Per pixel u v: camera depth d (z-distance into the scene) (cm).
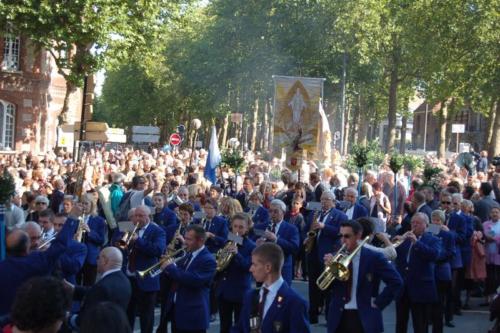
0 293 735
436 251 1045
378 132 9450
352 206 1370
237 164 2033
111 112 8675
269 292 645
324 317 1366
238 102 5553
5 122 4372
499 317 964
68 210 1283
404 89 5444
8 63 4362
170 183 1720
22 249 752
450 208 1348
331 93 4784
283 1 4616
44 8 3409
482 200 1585
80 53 3612
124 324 464
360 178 1719
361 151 1747
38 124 4472
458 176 2059
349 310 808
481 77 4112
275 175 2475
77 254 946
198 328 882
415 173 2366
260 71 4906
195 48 5403
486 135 4325
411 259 1062
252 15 4844
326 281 789
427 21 4241
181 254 1055
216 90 5300
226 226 1232
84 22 3462
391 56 4738
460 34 4106
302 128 2027
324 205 1312
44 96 4491
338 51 4469
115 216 1592
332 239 1274
